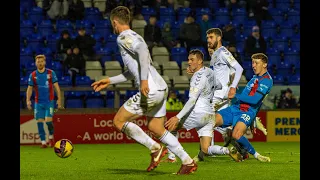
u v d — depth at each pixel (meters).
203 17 53.62
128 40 18.95
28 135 41.75
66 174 21.75
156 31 51.97
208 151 24.55
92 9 56.03
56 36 53.44
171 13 56.72
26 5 56.22
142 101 19.19
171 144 19.66
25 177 20.86
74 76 48.22
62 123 42.19
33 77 38.12
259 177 20.06
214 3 58.53
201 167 23.59
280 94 45.22
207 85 23.70
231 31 52.62
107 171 22.44
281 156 30.33
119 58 52.22
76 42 50.78
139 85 19.36
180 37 52.62
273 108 45.06
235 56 50.03
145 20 56.03
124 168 23.86
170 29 53.53
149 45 51.62
